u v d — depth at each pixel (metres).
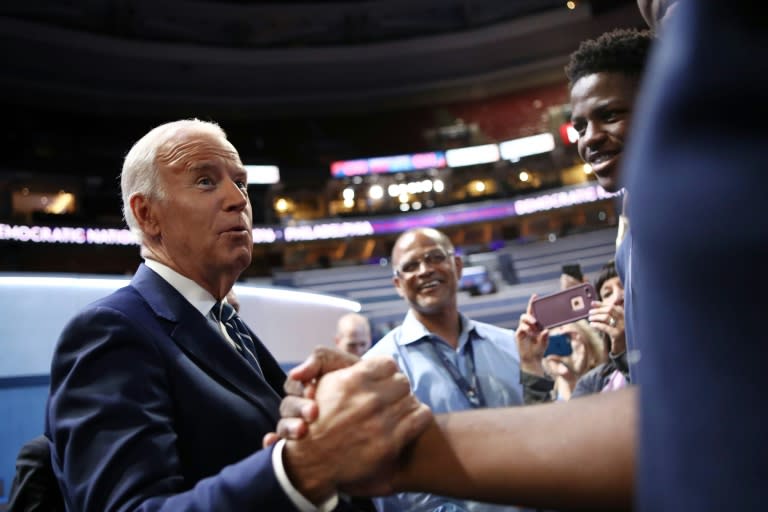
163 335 1.24
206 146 1.44
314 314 6.11
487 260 21.34
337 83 24.75
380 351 2.63
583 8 22.56
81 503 1.00
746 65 0.28
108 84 22.45
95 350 1.12
